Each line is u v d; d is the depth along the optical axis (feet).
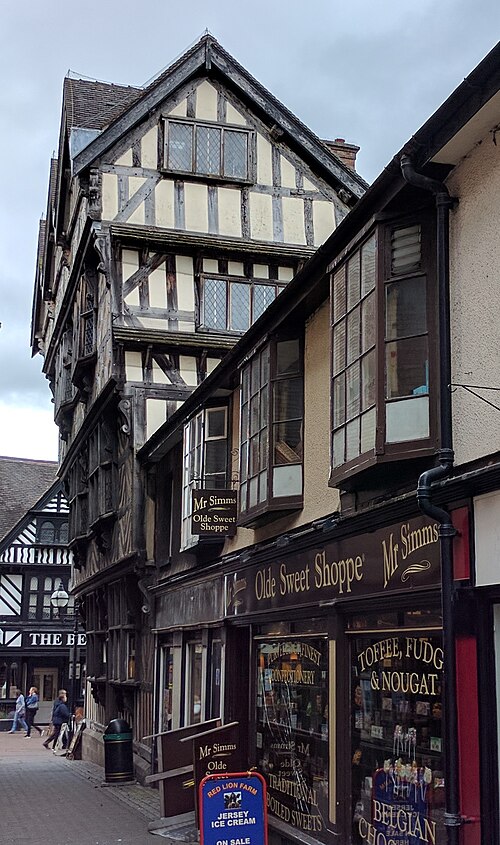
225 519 37.52
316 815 27.32
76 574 78.43
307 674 28.96
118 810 41.34
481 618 19.12
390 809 22.91
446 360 20.81
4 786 51.11
